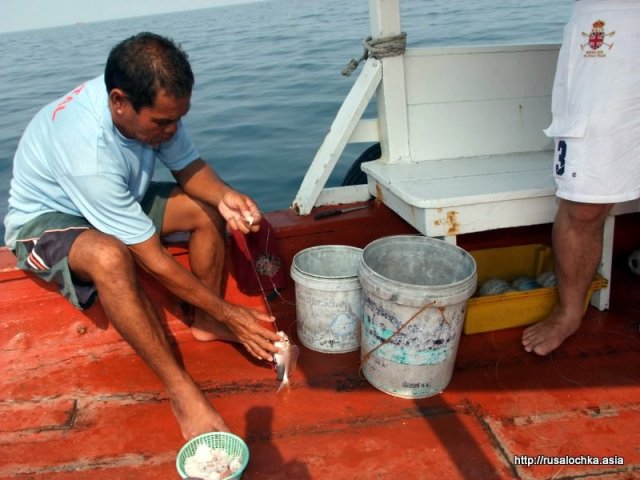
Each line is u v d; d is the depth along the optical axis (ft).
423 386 7.19
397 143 9.71
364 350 7.51
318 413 7.06
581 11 6.68
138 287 6.59
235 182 18.97
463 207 7.80
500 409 7.01
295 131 24.11
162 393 7.61
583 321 8.72
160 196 7.86
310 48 49.52
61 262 6.63
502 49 9.63
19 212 7.32
